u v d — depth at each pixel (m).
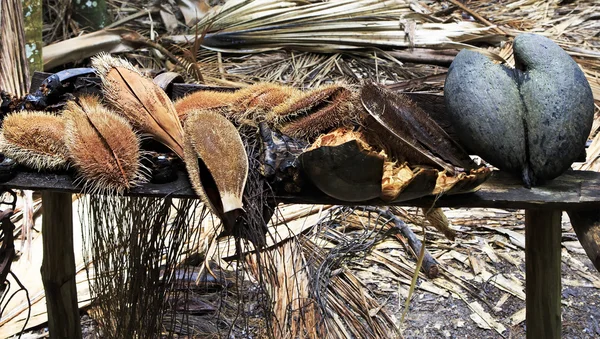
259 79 3.34
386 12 3.73
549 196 1.37
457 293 2.12
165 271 1.54
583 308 2.07
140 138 1.45
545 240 1.48
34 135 1.41
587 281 2.17
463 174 1.32
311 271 2.09
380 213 2.33
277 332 1.83
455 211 2.51
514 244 2.33
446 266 2.23
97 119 1.40
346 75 3.38
